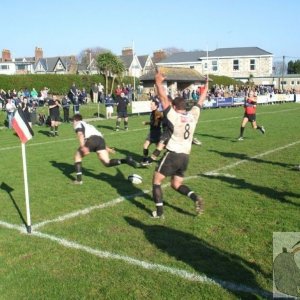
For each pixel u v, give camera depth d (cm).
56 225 674
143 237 614
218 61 6981
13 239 618
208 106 3759
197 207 674
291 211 708
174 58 7138
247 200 783
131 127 2222
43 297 458
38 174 1061
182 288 466
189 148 677
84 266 526
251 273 493
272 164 1127
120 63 4556
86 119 2723
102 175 1031
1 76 3741
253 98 1611
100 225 668
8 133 2059
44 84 4000
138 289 467
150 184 927
